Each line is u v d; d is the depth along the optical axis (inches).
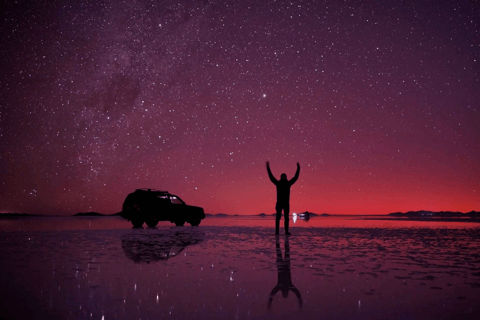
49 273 187.9
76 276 180.5
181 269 200.2
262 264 216.7
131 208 681.6
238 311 123.5
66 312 122.3
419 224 802.8
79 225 776.3
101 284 163.0
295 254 261.9
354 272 191.3
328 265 213.6
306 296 142.6
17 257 245.4
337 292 148.7
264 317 117.3
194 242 354.0
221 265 213.6
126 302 134.0
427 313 121.2
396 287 157.0
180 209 730.2
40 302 133.7
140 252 272.7
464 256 251.3
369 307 127.9
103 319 115.6
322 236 434.3
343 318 116.3
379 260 232.4
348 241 365.1
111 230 560.7
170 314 120.3
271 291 150.6
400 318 116.4
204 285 161.5
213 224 818.2
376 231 523.5
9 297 140.7
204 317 117.6
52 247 305.6
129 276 180.7
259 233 486.6
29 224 829.2
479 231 527.2
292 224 821.9
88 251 278.8
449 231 527.5
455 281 168.9
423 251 280.5
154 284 163.0
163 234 463.8
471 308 126.6
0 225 759.7
